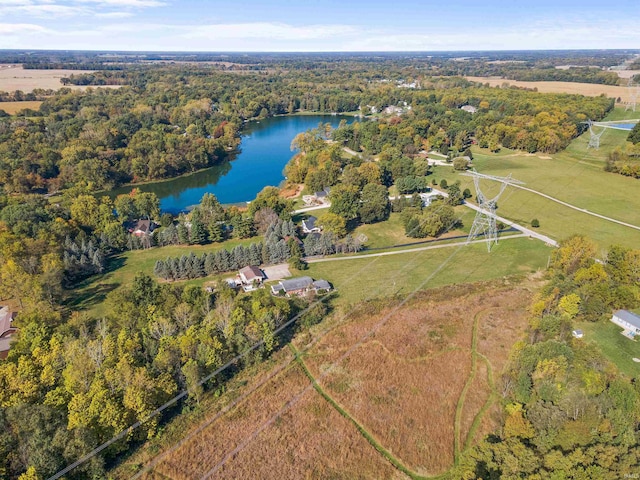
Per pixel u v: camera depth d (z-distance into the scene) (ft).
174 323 287.48
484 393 260.62
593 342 287.89
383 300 350.84
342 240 449.48
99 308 349.00
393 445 229.66
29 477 185.26
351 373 275.59
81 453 200.95
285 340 303.89
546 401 230.27
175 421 239.09
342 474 214.90
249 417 243.60
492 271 393.70
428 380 270.05
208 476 212.02
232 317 288.51
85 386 231.09
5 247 383.45
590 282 330.34
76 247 419.33
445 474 215.92
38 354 252.42
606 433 201.05
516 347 278.46
